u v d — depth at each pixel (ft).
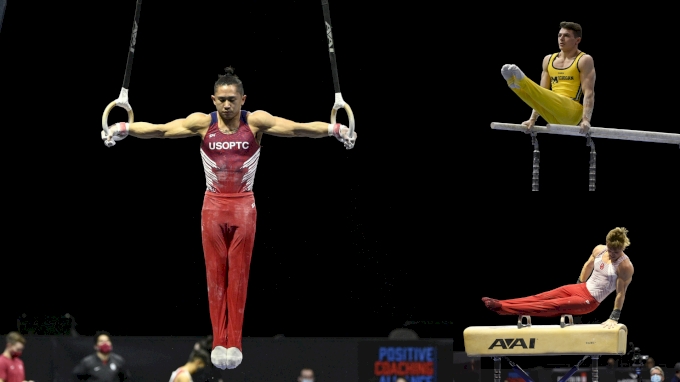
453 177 82.17
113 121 79.56
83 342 57.98
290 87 79.41
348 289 82.53
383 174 82.28
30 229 81.56
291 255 82.53
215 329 33.50
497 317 82.23
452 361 57.98
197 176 82.17
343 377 58.34
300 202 82.58
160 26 77.10
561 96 44.98
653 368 61.82
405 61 79.10
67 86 78.43
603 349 45.62
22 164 80.48
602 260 47.44
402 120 81.00
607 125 79.41
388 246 82.79
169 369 57.77
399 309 82.58
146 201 82.38
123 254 82.53
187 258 82.74
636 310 81.30
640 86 77.77
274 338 58.90
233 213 33.27
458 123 80.89
